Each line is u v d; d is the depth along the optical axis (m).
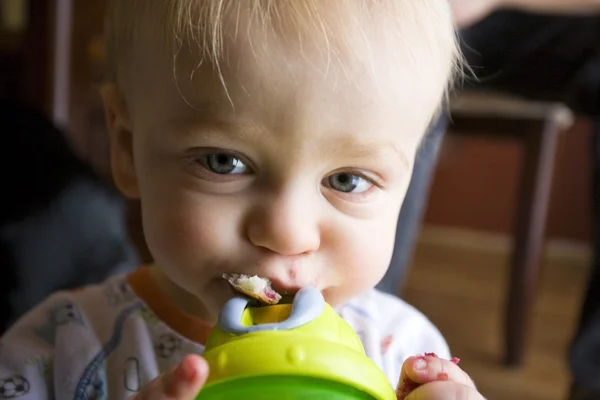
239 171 0.55
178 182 0.57
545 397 1.49
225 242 0.55
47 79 1.21
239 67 0.52
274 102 0.52
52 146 1.05
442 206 2.76
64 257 0.97
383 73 0.55
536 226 1.60
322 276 0.57
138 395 0.42
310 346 0.43
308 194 0.55
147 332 0.71
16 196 0.97
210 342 0.47
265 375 0.42
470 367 1.62
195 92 0.54
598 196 1.25
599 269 1.23
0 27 1.53
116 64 0.69
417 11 0.58
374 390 0.43
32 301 0.94
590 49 1.26
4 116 1.06
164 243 0.58
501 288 2.21
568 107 1.46
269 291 0.53
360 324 0.79
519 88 1.42
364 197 0.57
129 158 0.71
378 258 0.59
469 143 2.67
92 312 0.73
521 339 1.62
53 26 1.20
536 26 1.22
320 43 0.53
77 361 0.68
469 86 1.33
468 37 1.17
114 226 1.04
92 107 1.31
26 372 0.68
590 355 1.21
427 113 0.61
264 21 0.53
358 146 0.55
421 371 0.52
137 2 0.62
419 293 2.11
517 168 2.65
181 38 0.55
